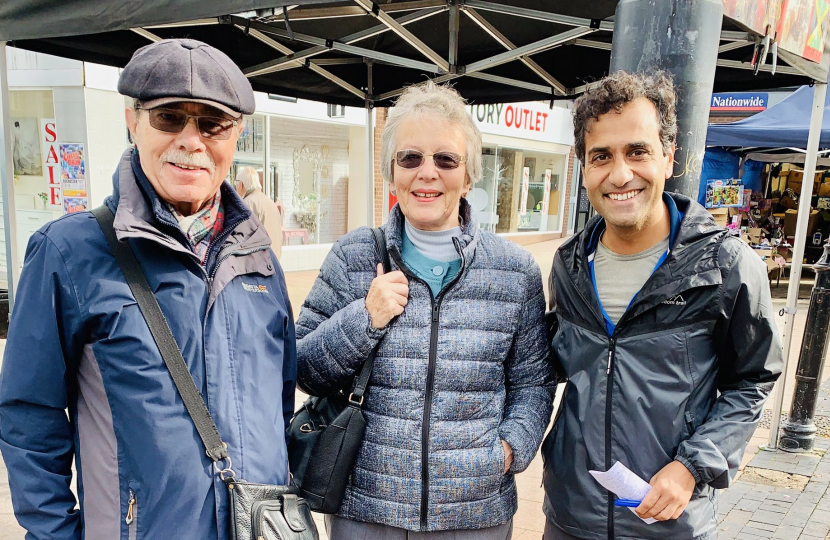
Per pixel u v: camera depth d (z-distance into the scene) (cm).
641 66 189
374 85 509
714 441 150
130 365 131
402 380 167
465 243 174
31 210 811
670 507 149
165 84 132
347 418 166
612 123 153
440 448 165
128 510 130
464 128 173
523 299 179
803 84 386
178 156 138
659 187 156
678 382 156
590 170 160
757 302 153
